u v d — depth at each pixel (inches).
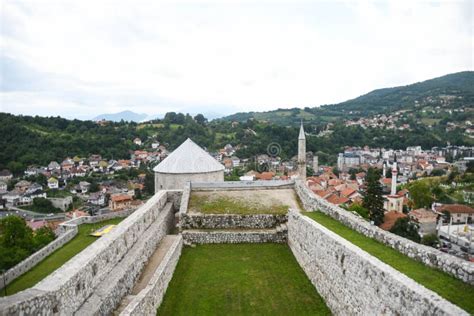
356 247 507.5
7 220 1545.3
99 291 476.1
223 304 613.3
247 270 759.1
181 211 971.9
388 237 545.6
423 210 3152.1
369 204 2278.5
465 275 391.2
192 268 776.3
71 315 406.3
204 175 1330.0
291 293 648.4
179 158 1348.4
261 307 599.2
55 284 384.5
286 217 968.9
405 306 360.5
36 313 333.4
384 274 402.6
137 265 633.6
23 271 927.7
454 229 2684.5
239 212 987.9
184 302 622.2
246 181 1144.8
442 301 321.1
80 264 450.3
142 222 767.1
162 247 816.3
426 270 433.4
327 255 595.5
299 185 1088.8
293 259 815.7
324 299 610.5
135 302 476.1
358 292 470.3
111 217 1544.0
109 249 545.0
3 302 311.4
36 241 1569.9
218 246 911.7
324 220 757.3
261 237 929.5
